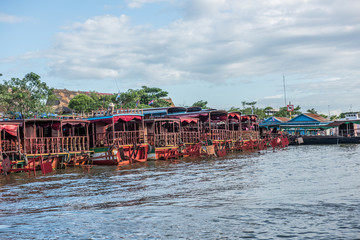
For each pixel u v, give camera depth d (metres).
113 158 40.19
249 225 14.20
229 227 14.06
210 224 14.55
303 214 15.37
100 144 42.84
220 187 23.44
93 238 13.46
